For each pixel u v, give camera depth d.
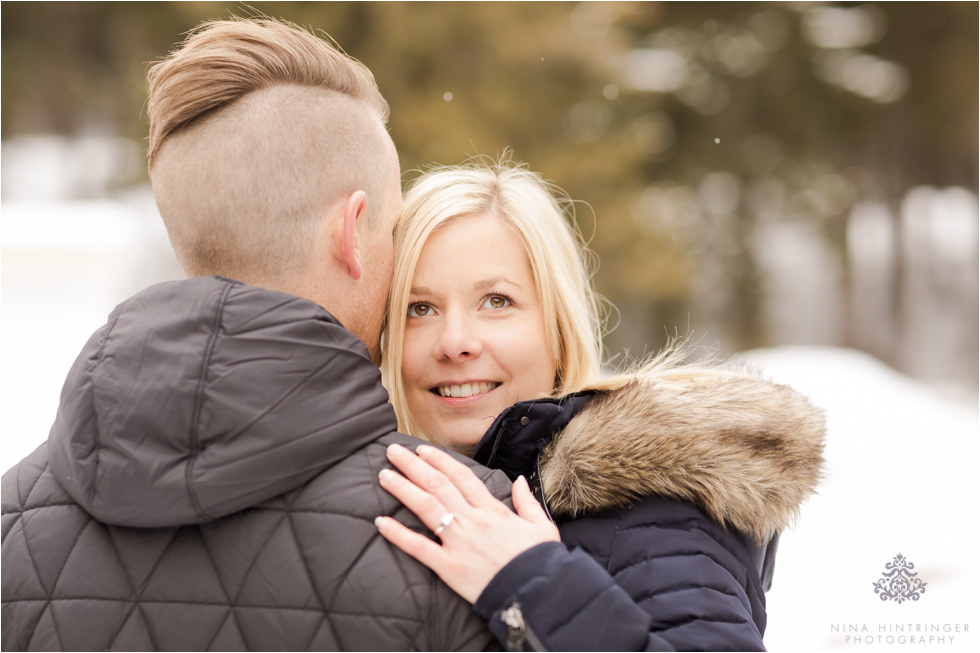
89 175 15.53
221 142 1.09
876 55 16.03
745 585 1.10
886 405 4.21
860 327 16.36
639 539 1.09
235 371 0.93
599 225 10.04
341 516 0.95
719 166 14.90
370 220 1.18
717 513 1.11
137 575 0.95
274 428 0.93
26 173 15.47
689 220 14.45
